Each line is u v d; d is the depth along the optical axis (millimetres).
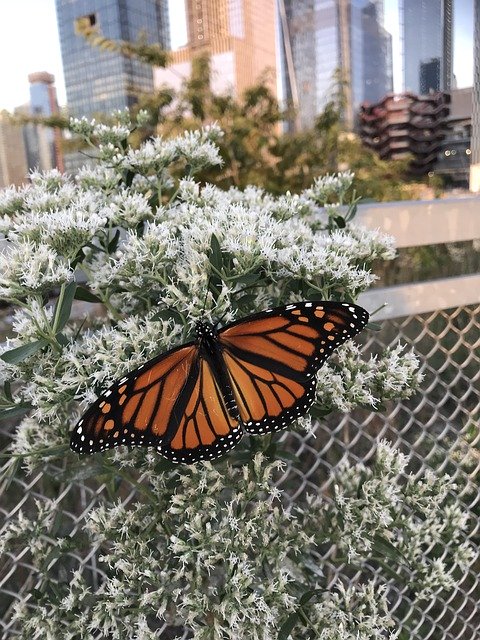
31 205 186
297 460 189
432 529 220
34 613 182
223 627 165
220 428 153
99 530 183
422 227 245
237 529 172
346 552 202
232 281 169
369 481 196
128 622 178
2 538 185
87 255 202
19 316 163
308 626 188
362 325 151
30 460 186
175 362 153
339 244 178
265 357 155
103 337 165
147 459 177
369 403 180
